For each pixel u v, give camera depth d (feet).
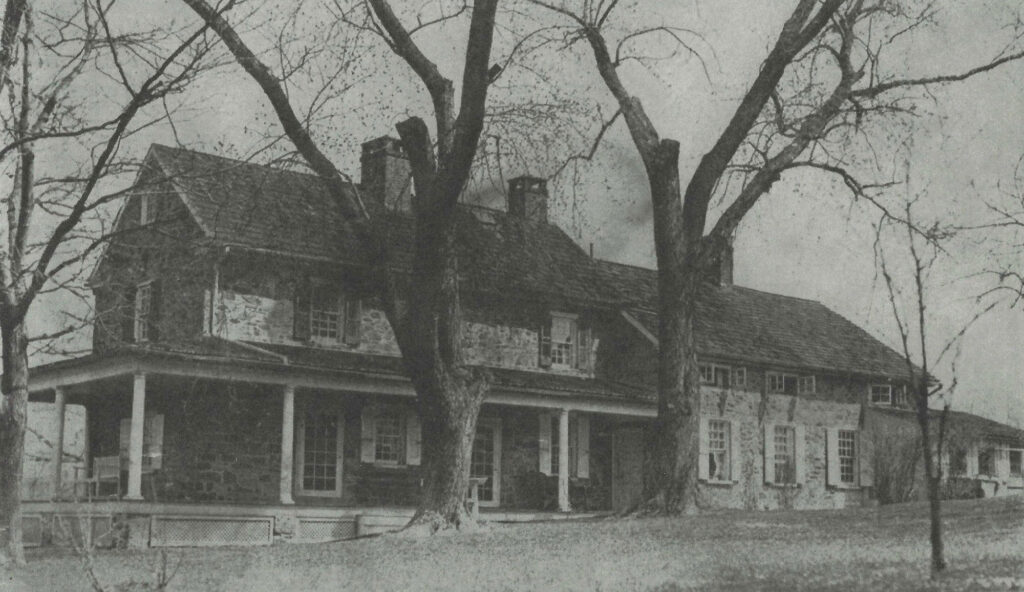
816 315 142.31
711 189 84.12
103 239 57.93
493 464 104.63
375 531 87.25
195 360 79.36
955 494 127.85
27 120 57.67
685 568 46.96
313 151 74.08
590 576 45.98
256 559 60.18
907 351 38.70
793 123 90.12
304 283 94.94
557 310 112.88
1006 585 37.24
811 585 39.50
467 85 70.18
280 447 91.50
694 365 83.41
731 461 119.85
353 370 86.53
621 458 114.21
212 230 88.22
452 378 74.69
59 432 84.38
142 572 54.49
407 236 104.73
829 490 128.57
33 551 71.61
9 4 57.72
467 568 51.31
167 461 88.28
